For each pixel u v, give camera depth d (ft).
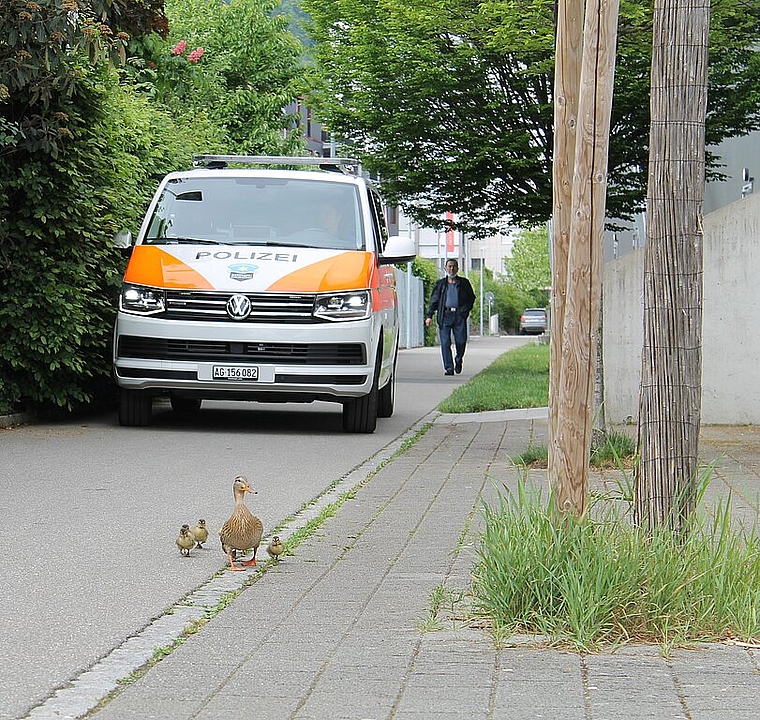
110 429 56.65
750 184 74.74
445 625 22.84
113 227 59.36
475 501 37.86
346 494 38.91
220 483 41.45
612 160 83.76
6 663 20.65
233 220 58.03
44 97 52.34
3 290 56.03
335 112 87.45
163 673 20.03
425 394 83.51
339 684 19.31
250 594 25.80
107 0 51.11
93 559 29.48
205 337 54.34
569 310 25.11
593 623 21.61
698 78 24.13
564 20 26.37
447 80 80.89
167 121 71.46
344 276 55.26
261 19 119.14
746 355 58.23
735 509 34.99
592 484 39.42
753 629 21.83
